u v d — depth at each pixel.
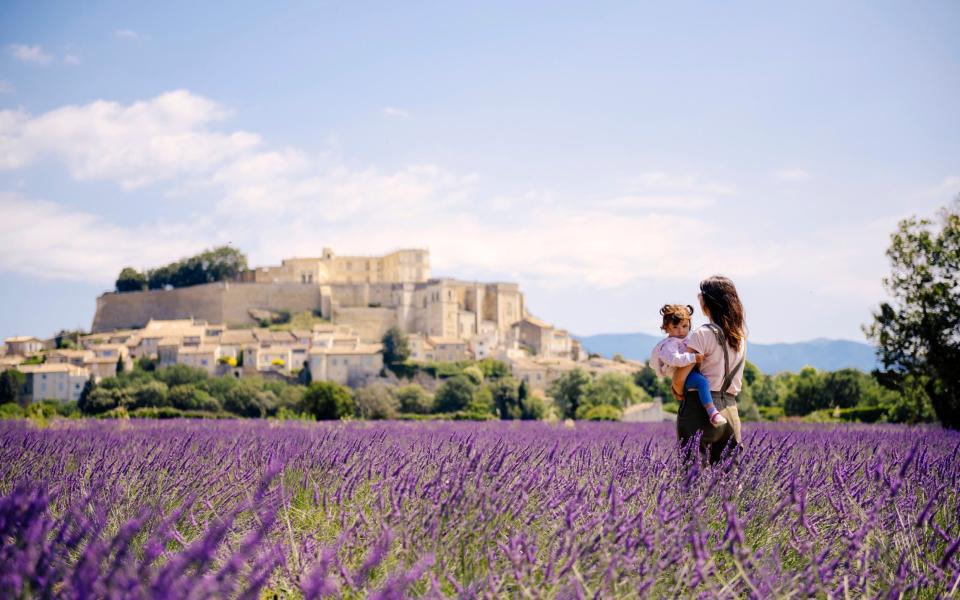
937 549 4.18
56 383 131.75
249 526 4.47
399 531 3.91
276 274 182.00
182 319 171.75
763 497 4.79
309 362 139.50
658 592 3.44
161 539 3.78
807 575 3.64
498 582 3.37
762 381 104.88
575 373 109.62
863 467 5.85
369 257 196.75
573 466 5.82
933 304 22.56
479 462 4.89
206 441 7.89
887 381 23.98
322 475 5.58
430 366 142.88
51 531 3.69
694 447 5.36
